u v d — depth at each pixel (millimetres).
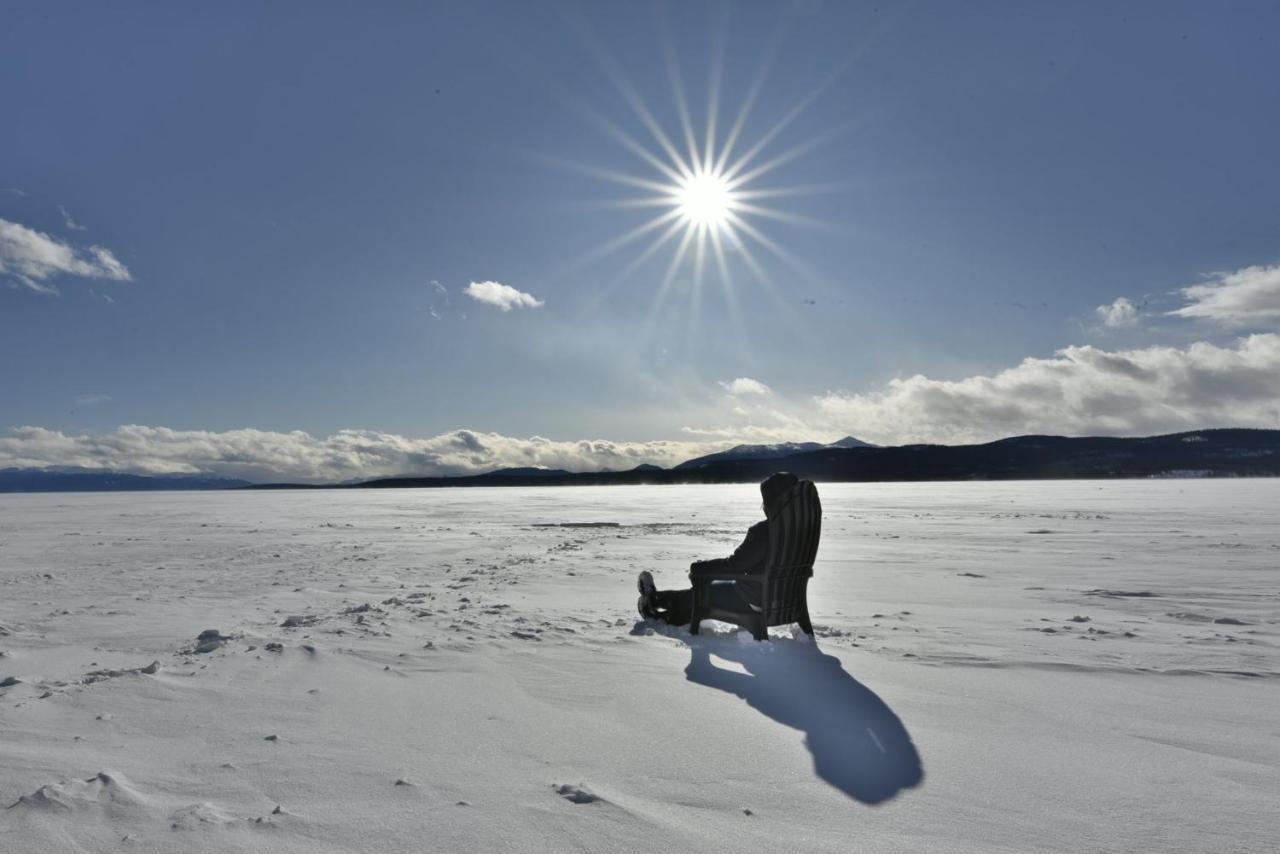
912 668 4809
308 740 3383
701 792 2801
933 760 3156
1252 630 6066
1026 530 18344
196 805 2617
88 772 2961
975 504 37000
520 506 42312
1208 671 4695
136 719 3697
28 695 4172
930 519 23969
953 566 10906
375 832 2420
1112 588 8562
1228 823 2525
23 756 3148
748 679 4535
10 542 17391
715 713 3840
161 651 5410
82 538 18609
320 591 8727
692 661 5012
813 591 8438
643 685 4387
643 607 6566
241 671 4676
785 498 5625
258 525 24406
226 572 10891
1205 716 3775
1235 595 7977
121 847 2297
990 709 3908
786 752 3252
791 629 6203
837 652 5293
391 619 6574
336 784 2848
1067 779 2936
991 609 7207
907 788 2844
